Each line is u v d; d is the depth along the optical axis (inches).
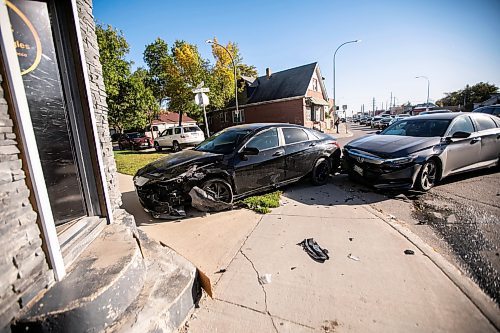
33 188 66.1
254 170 181.6
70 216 108.8
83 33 116.4
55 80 104.8
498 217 143.8
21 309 60.7
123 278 72.6
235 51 1142.3
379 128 1091.9
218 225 146.2
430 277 93.0
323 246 118.1
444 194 185.3
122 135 935.0
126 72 927.0
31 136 66.1
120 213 129.6
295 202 180.2
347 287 90.3
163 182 154.2
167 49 1136.8
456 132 195.0
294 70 1105.4
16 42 93.7
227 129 217.3
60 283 69.0
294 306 83.2
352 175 211.2
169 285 82.8
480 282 91.7
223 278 99.0
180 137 646.5
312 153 215.3
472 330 71.2
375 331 72.4
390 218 147.6
